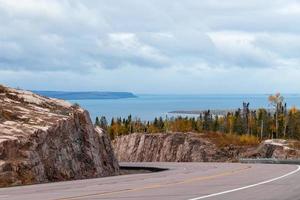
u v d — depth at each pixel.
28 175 28.94
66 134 36.94
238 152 103.69
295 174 26.11
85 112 43.41
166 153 107.69
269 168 34.03
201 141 107.88
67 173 34.03
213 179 23.25
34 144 31.75
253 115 159.88
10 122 34.91
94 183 23.30
